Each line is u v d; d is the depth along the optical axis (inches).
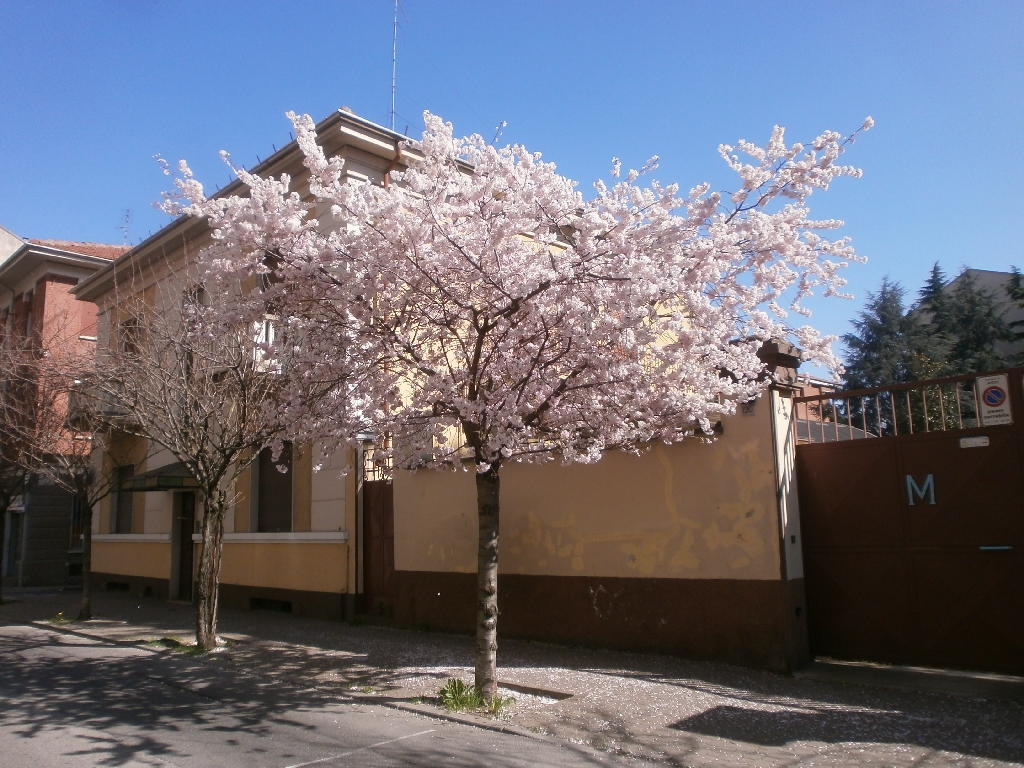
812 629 340.8
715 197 254.7
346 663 373.7
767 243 273.4
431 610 453.4
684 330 260.8
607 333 262.5
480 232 280.8
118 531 792.9
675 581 354.0
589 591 382.6
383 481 492.7
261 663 379.2
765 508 330.3
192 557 675.4
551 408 292.2
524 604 407.8
